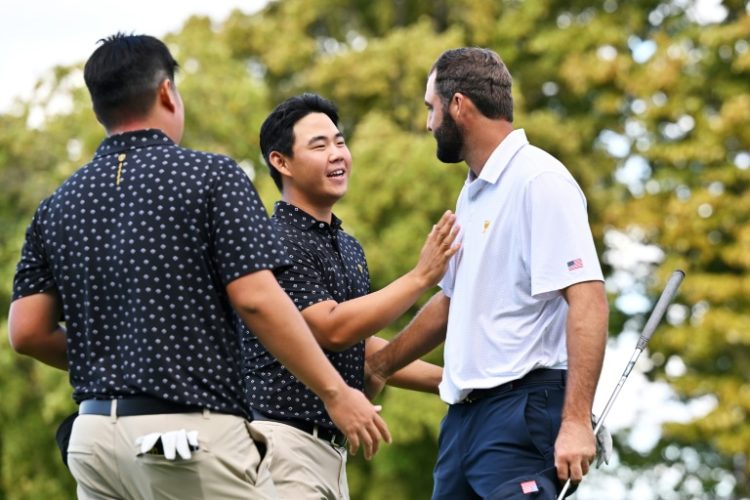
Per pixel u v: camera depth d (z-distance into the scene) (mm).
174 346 7980
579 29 41562
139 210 8109
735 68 38375
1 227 40469
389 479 36031
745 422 37344
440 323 11039
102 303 8156
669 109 38938
